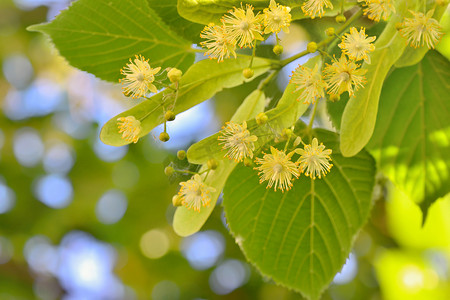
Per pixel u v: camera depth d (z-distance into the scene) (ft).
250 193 1.63
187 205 1.50
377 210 2.40
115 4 1.57
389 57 1.45
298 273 1.66
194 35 1.56
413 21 1.42
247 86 2.44
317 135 1.61
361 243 2.85
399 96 1.70
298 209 1.65
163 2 1.54
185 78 1.50
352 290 3.07
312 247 1.66
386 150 1.71
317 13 1.49
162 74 1.56
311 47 1.46
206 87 1.51
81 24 1.59
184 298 3.34
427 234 2.41
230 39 1.44
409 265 2.55
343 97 1.59
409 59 1.48
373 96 1.44
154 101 1.48
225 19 1.44
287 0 1.44
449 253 2.47
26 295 3.35
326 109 1.61
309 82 1.44
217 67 1.51
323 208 1.65
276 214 1.65
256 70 1.53
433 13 1.44
